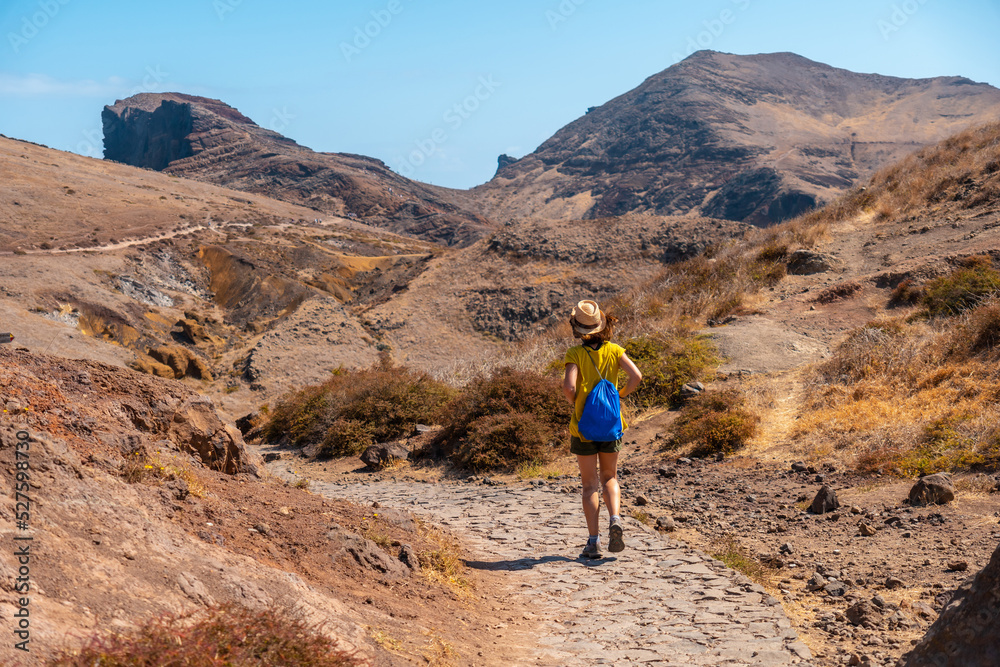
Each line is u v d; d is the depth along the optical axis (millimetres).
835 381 12727
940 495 7062
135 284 56625
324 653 2738
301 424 19078
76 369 5234
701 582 5613
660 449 12531
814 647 4223
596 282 52375
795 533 7160
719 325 18266
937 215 21359
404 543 5766
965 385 10359
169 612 2719
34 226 64500
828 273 20312
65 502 3129
